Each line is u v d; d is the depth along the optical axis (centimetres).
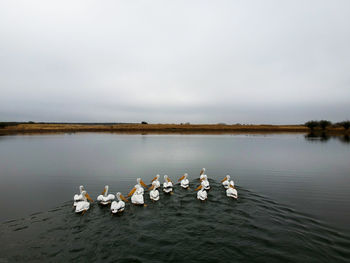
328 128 13150
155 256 902
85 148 4681
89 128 12606
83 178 2267
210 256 898
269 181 2106
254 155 3728
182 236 1047
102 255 910
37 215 1305
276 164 2973
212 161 3194
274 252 916
